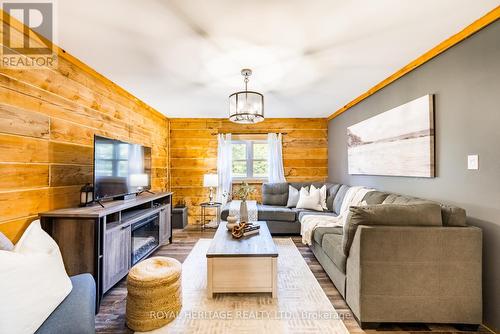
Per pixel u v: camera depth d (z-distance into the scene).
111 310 2.10
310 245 3.36
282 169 5.29
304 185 4.89
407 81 2.78
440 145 2.34
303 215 3.94
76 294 1.37
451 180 2.21
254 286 2.27
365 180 3.78
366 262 1.84
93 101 2.81
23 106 1.95
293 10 1.77
